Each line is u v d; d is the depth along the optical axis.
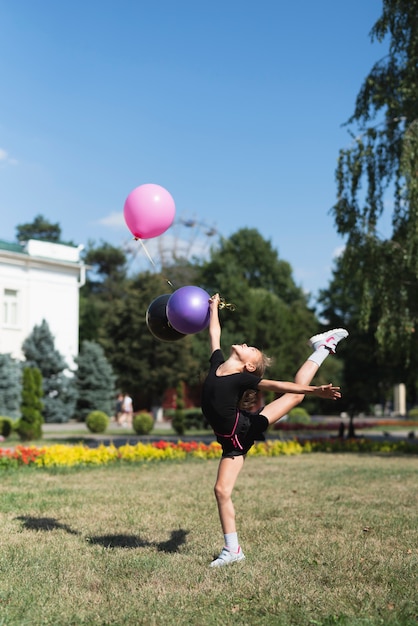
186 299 5.29
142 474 11.44
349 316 35.44
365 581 4.43
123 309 36.84
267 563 4.89
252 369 5.04
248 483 10.05
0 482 9.99
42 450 12.82
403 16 17.48
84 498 8.27
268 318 42.50
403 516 7.04
